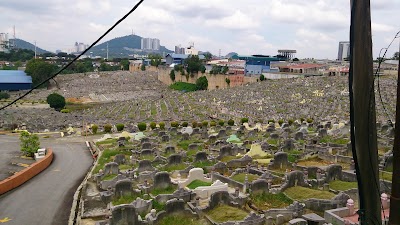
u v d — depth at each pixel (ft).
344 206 73.72
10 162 140.05
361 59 18.70
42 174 125.39
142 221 69.10
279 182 93.50
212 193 80.33
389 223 19.03
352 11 18.39
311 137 151.74
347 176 91.76
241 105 282.97
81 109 360.28
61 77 557.33
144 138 165.58
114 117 273.75
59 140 197.77
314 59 613.11
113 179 100.17
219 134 169.89
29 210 88.38
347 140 140.36
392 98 212.84
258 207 76.64
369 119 19.19
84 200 88.48
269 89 339.57
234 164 114.62
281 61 530.27
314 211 74.54
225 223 66.08
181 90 495.41
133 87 528.22
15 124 226.79
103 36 31.45
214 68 476.54
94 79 558.97
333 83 333.21
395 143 18.58
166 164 114.52
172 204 71.77
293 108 255.50
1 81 454.81
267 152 130.21
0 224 79.56
